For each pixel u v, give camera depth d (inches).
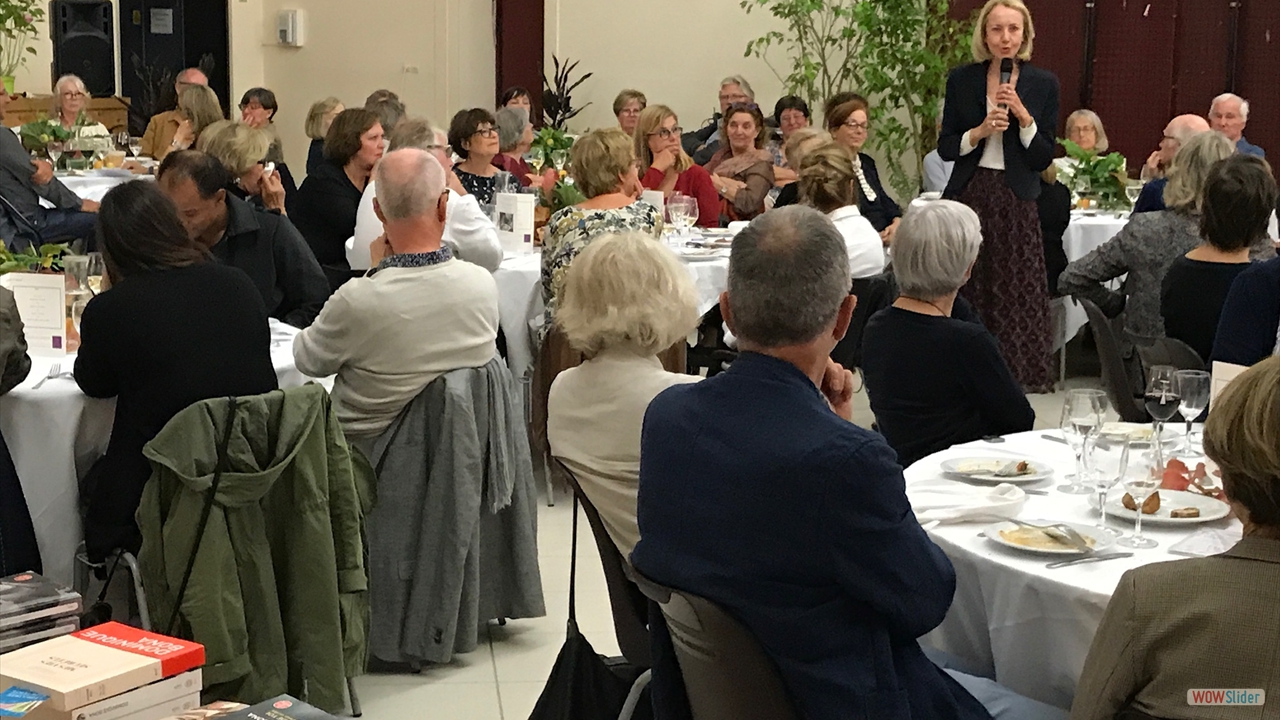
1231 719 60.1
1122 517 89.6
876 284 177.9
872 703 65.8
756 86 359.6
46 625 89.8
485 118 219.9
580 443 94.7
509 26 388.2
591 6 370.3
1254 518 61.1
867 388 122.6
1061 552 82.4
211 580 104.7
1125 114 340.5
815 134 226.5
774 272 67.9
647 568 69.3
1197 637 60.7
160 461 103.1
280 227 158.7
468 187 221.1
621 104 313.1
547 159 267.3
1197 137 175.2
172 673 79.5
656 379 93.8
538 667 131.5
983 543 86.1
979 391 114.5
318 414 110.3
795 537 64.8
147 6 403.5
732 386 68.8
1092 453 87.7
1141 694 63.4
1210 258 143.9
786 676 66.0
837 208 181.6
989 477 98.5
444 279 123.8
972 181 207.2
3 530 110.3
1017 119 203.6
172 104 355.9
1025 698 80.5
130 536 109.1
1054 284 236.7
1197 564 61.8
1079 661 78.7
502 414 128.0
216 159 138.6
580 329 94.0
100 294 109.5
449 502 125.3
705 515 67.1
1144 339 170.7
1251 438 59.3
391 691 126.1
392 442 125.5
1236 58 329.4
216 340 110.3
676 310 94.0
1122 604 63.2
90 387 110.0
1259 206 139.9
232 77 411.8
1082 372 267.0
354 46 406.0
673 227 212.7
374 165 196.1
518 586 134.9
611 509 93.9
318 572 110.5
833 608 65.7
